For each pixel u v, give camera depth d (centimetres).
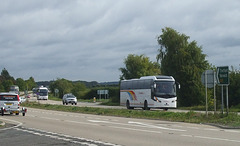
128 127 1850
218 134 1488
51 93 14375
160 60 5950
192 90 5184
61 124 2078
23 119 2534
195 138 1351
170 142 1244
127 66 7594
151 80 3738
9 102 2912
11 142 1288
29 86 19762
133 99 4138
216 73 2206
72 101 6078
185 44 5784
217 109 4053
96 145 1180
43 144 1223
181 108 4453
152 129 1730
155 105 3634
